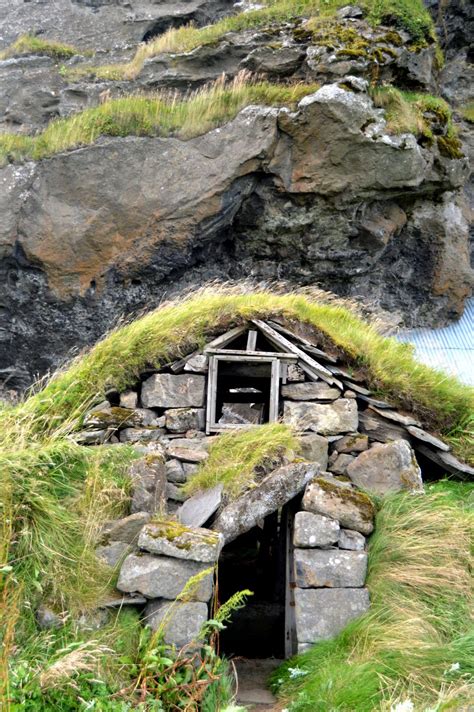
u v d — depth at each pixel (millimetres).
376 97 14461
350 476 7086
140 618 5578
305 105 13719
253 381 9219
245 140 13992
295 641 6594
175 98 15688
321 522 6047
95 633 5395
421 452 7703
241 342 8211
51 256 13766
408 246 16016
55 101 17094
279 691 5656
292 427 7125
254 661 6637
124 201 13945
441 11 18375
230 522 6035
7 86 17359
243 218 14648
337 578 5949
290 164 14094
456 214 16391
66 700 4824
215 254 14938
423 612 5891
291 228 14586
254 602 8617
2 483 5789
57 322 14164
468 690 5184
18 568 5508
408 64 15281
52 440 6570
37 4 21312
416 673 5395
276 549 9102
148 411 7496
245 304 7980
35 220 13797
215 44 16281
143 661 5188
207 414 7449
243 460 6629
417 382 8039
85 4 20906
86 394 7426
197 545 5551
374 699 5180
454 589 6051
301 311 8258
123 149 14109
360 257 15008
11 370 14406
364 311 15539
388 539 6277
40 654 5105
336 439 7422
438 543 6297
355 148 13766
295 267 15172
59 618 5363
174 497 6531
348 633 5746
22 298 14047
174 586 5527
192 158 14062
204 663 5129
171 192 13938
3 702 4422
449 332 16266
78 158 14008
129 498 6227
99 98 16828
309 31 15453
